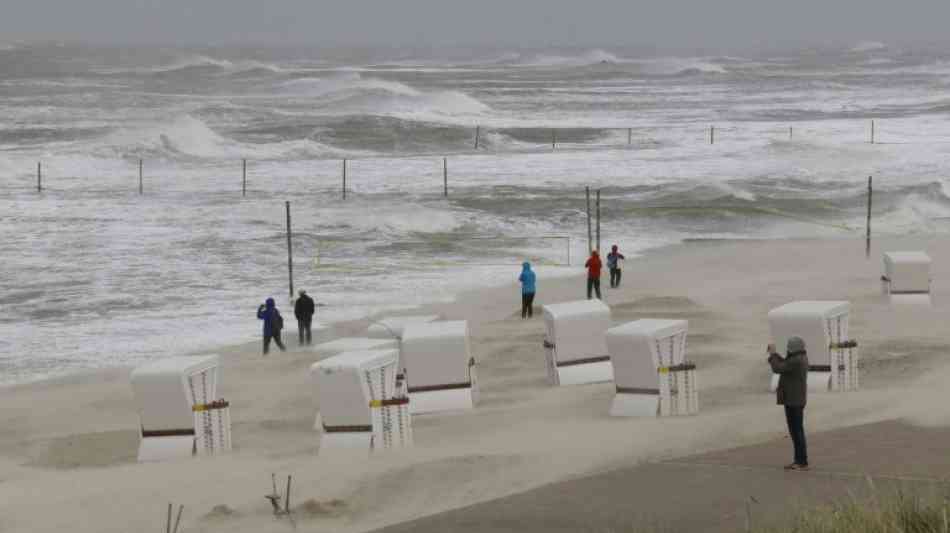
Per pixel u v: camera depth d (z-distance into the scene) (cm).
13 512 2736
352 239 8244
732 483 2452
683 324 3647
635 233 8588
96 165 12369
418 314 5862
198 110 18462
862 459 2597
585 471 2777
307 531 2481
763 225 8856
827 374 3791
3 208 9450
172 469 3153
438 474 2811
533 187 10750
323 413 3259
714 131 16000
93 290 6544
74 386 4591
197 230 8475
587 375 4212
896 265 5566
